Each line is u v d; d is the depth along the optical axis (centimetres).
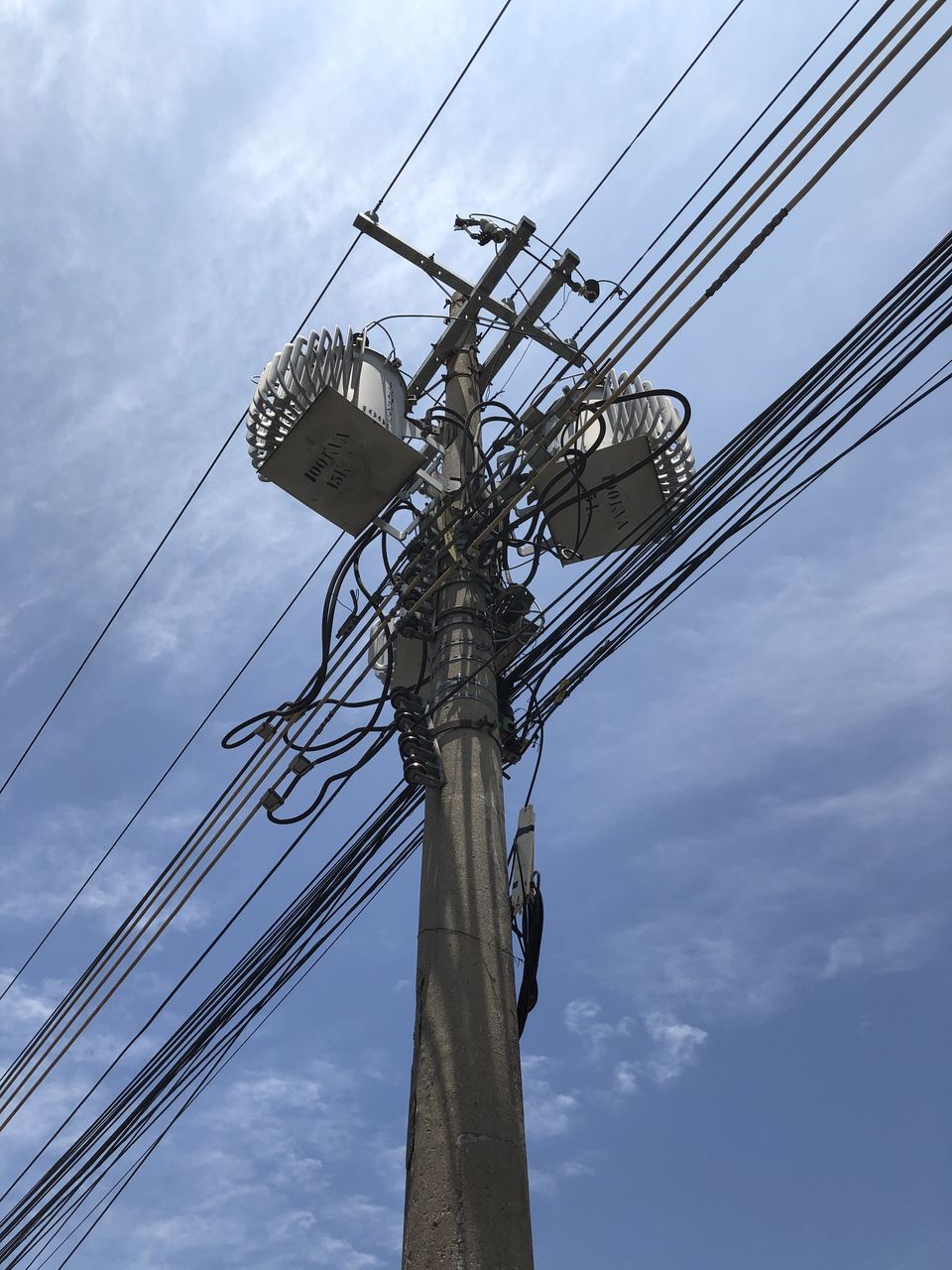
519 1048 475
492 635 629
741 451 639
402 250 731
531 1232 423
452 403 719
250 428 679
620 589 675
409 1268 412
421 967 489
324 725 726
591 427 709
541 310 731
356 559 702
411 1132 446
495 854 527
